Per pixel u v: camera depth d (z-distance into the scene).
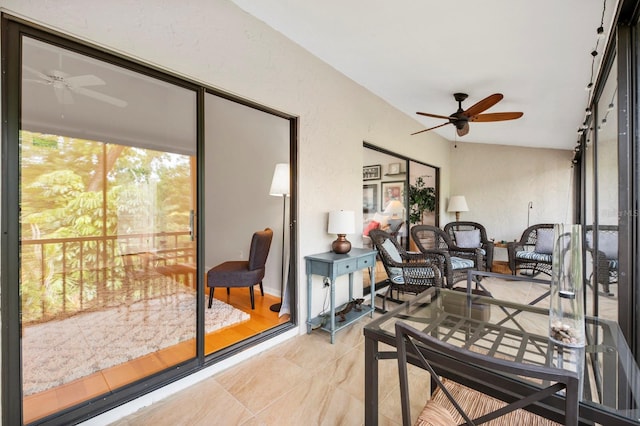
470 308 1.78
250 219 4.02
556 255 1.26
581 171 4.14
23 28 1.33
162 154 2.19
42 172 2.13
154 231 2.67
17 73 1.33
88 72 1.65
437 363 1.09
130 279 2.88
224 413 1.62
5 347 1.28
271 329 2.51
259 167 3.88
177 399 1.74
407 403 0.94
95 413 1.52
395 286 3.24
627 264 1.52
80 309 2.65
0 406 1.26
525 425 1.00
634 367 1.12
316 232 2.83
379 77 3.09
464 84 2.94
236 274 3.13
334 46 2.55
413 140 4.55
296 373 2.01
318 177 2.85
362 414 1.62
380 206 4.01
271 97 2.36
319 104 2.83
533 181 5.25
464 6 1.79
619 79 1.52
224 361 2.05
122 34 1.57
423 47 2.35
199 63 1.90
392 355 1.17
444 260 3.25
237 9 2.10
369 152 3.80
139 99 2.02
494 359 0.74
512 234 5.44
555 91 2.77
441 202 5.62
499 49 2.22
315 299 2.83
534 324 1.55
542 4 1.65
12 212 1.31
